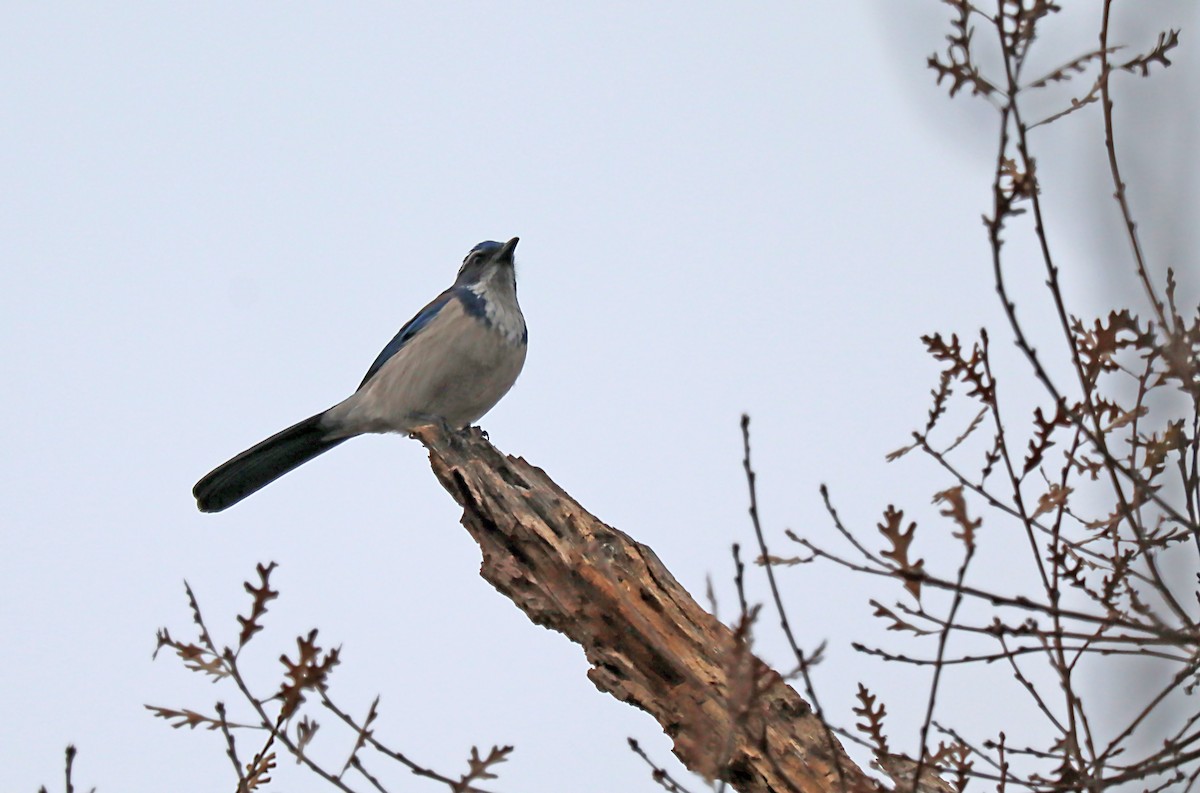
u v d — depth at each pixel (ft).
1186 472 32.12
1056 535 32.27
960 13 27.76
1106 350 31.07
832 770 36.35
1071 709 31.04
